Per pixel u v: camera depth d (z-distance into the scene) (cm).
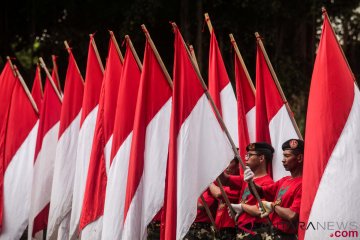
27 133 1560
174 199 1069
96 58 1424
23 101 1566
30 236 1510
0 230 1532
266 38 2452
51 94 1545
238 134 1281
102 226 1288
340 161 899
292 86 2489
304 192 914
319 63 927
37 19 2727
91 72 1420
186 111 1081
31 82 2611
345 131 905
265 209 970
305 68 2544
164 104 1159
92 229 1296
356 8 2527
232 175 1183
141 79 1159
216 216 1173
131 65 1241
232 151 1080
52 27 2619
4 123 1567
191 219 1055
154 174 1144
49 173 1530
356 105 913
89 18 2581
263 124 1238
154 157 1147
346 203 891
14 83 1572
